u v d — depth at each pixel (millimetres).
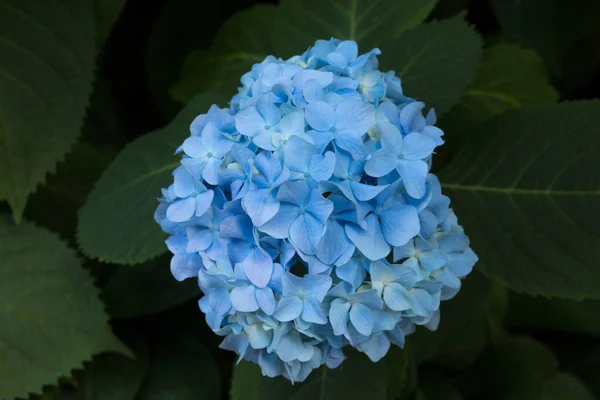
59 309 768
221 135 578
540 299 1009
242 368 716
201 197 570
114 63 996
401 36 725
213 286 575
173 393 839
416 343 872
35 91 764
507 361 979
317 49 634
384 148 554
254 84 608
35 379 755
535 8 897
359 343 587
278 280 558
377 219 563
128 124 985
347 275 561
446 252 595
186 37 949
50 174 866
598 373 1100
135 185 738
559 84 1013
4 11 763
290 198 547
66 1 773
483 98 857
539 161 699
